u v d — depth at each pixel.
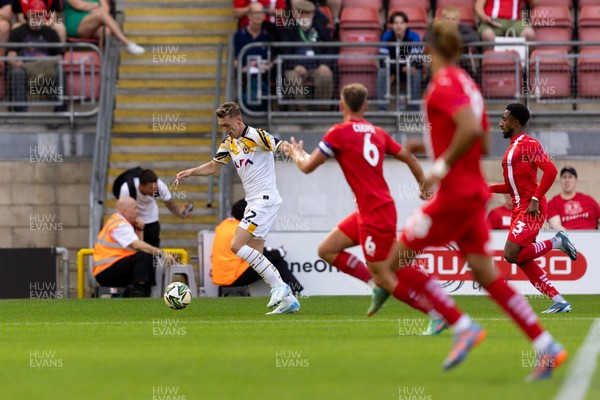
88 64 60.34
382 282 27.08
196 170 38.53
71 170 57.59
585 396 17.94
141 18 64.19
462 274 49.88
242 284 48.59
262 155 38.75
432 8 64.81
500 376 20.52
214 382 20.20
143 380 20.61
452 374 20.84
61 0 61.81
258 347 26.23
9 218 57.38
